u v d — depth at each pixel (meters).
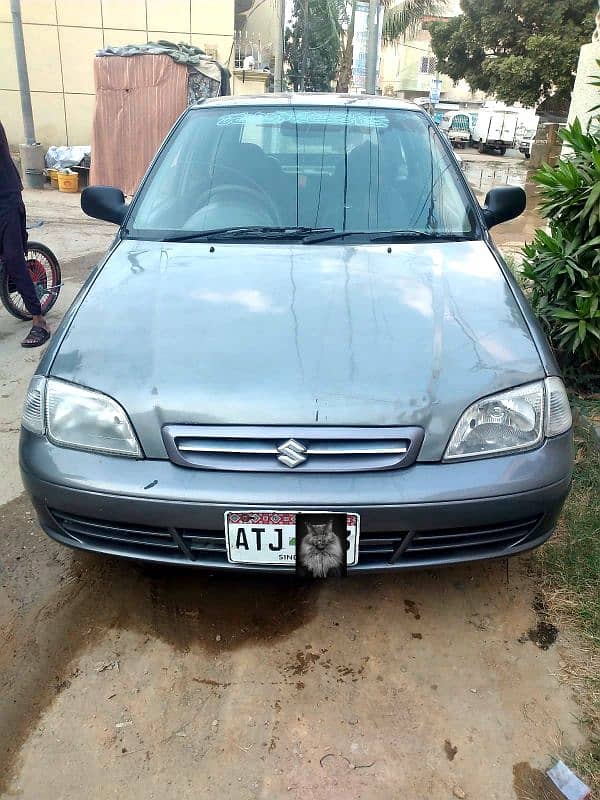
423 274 2.35
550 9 21.39
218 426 1.77
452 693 1.90
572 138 3.49
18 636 2.10
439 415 1.79
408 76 42.69
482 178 16.31
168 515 1.77
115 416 1.83
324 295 2.19
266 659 2.02
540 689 1.91
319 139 2.99
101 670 1.98
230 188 2.85
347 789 1.64
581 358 3.49
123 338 2.01
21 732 1.79
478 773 1.68
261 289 2.23
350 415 1.76
